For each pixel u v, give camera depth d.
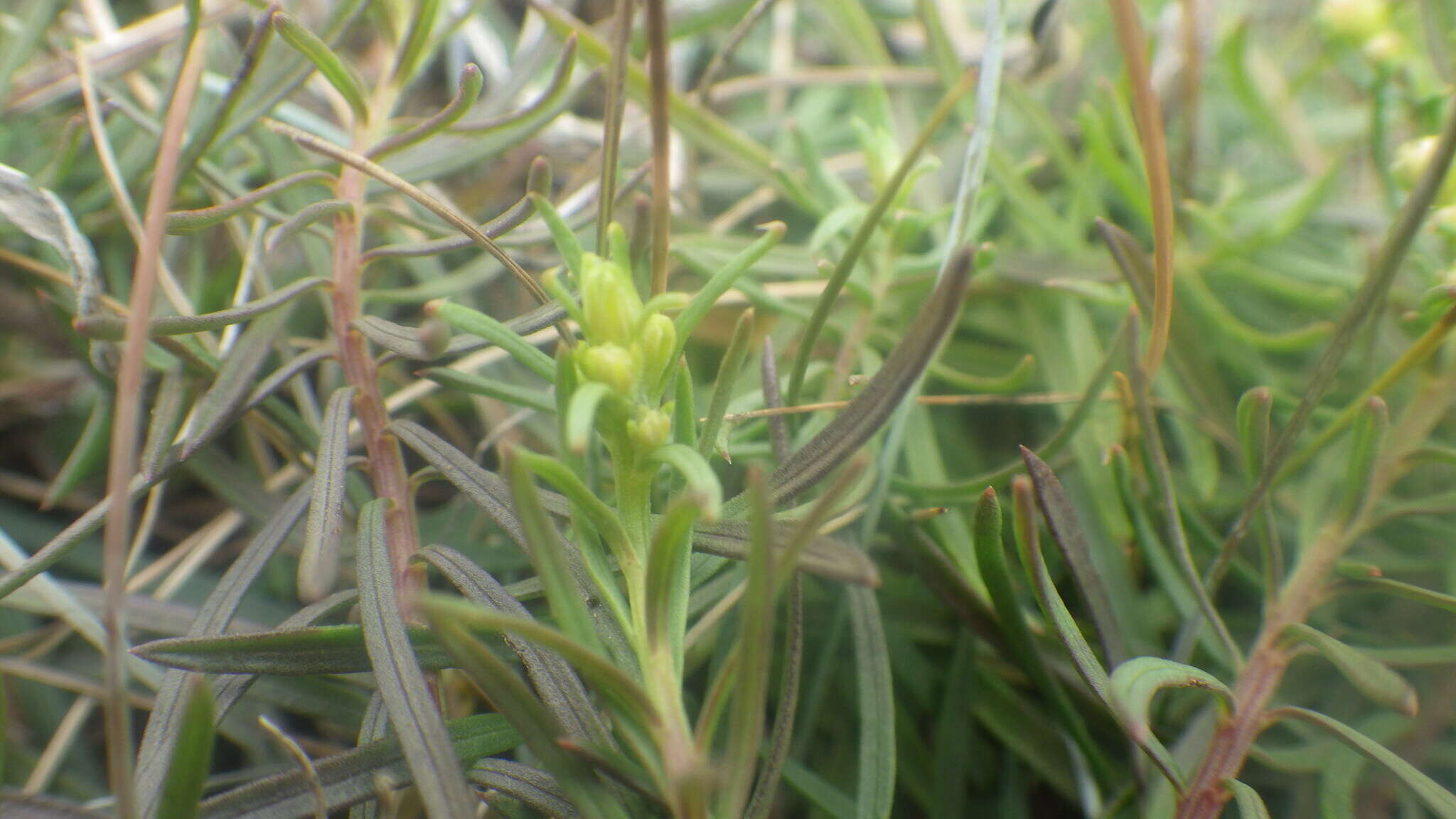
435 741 0.08
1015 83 0.17
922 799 0.12
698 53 0.23
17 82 0.16
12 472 0.17
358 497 0.12
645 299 0.14
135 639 0.12
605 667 0.08
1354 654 0.09
